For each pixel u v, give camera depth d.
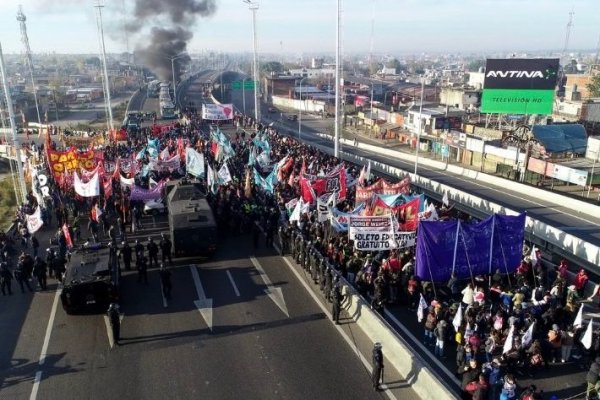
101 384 15.76
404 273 21.05
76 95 153.62
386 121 88.75
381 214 23.25
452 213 31.38
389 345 17.05
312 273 23.08
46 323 19.72
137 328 19.19
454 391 15.10
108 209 32.06
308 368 16.42
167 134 57.69
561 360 16.83
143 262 22.92
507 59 50.62
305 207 27.17
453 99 93.56
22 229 27.78
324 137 80.56
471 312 17.50
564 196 38.12
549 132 50.12
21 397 15.20
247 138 64.81
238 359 17.02
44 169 37.81
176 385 15.63
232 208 29.70
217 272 24.31
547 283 21.86
